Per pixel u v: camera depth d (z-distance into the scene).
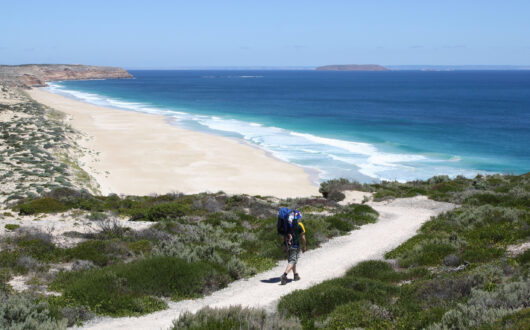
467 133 68.50
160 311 8.32
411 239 14.11
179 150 51.53
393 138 63.03
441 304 7.26
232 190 35.47
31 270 10.53
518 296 6.38
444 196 23.98
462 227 14.86
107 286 8.95
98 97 141.38
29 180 31.33
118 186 36.28
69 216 18.78
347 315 7.22
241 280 10.57
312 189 36.19
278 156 49.19
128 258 12.24
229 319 6.81
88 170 40.75
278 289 9.71
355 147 55.16
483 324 5.45
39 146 44.72
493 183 27.44
